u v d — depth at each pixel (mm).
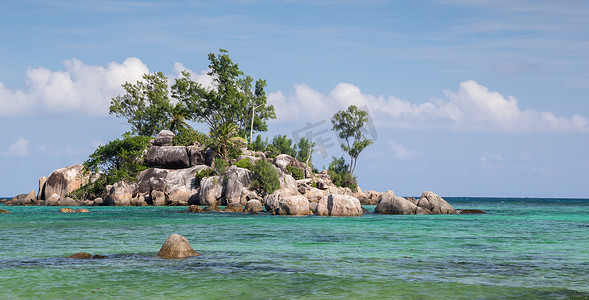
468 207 87188
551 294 12461
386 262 17312
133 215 48406
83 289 12930
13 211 57969
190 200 77562
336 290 12883
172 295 12359
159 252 18672
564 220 42438
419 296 12273
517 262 17438
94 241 24188
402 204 49969
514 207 86438
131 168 84688
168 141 89438
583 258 18469
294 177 84625
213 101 98625
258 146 99250
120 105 106562
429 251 20453
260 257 18469
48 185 84688
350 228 32156
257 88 100625
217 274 14891
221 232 29188
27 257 18328
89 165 86625
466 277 14547
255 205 55125
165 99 107750
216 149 83812
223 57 97938
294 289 13000
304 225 34719
